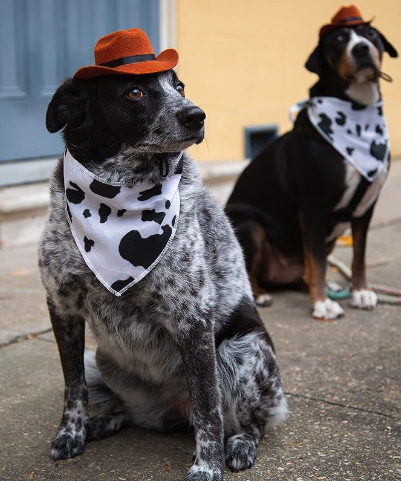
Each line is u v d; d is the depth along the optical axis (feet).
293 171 6.14
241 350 3.87
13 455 3.81
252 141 11.30
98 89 3.47
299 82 11.70
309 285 6.15
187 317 3.57
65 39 8.59
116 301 3.63
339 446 3.86
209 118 10.44
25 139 8.38
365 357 5.10
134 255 3.49
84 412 3.89
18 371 4.88
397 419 4.16
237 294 4.03
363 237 6.25
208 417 3.56
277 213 6.39
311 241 6.05
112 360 4.05
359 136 5.99
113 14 9.02
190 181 3.71
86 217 3.53
